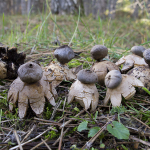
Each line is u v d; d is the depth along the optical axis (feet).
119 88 0.42
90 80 0.41
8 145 0.34
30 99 0.38
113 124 0.35
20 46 0.88
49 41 0.94
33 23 1.86
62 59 0.49
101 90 0.51
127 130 0.33
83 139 0.36
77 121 0.39
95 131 0.34
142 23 2.03
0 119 0.37
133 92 0.41
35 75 0.36
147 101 0.45
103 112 0.43
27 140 0.35
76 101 0.44
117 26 1.98
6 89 0.51
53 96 0.42
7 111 0.41
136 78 0.43
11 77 0.54
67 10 2.33
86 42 0.90
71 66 0.65
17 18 2.49
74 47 0.83
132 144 0.35
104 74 0.49
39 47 0.87
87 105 0.40
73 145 0.33
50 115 0.41
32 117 0.40
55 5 2.44
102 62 0.51
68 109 0.43
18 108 0.39
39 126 0.38
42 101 0.39
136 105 0.45
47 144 0.35
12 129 0.37
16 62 0.54
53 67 0.49
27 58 0.72
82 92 0.41
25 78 0.36
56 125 0.38
